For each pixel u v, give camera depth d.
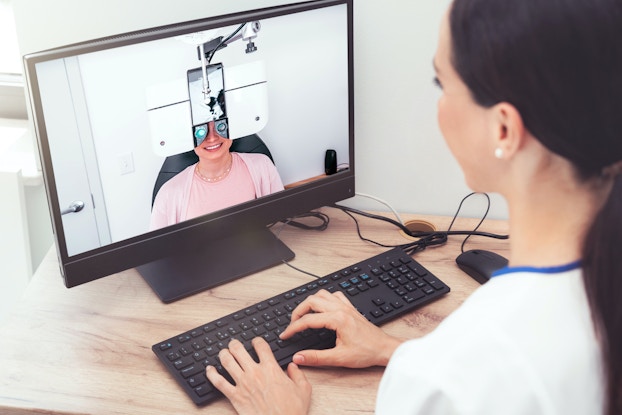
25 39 1.38
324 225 1.49
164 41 1.15
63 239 1.18
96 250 1.22
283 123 1.33
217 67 1.22
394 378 0.66
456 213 1.52
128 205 1.22
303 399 1.04
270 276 1.34
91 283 1.31
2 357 1.15
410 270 1.33
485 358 0.61
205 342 1.15
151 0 1.37
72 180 1.16
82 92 1.12
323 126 1.37
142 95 1.17
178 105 1.20
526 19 0.55
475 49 0.59
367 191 1.57
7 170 1.57
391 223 1.51
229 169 1.30
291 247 1.43
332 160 1.41
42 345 1.17
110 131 1.16
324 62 1.32
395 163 1.53
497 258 1.33
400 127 1.50
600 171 0.60
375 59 1.44
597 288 0.60
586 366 0.60
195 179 1.27
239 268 1.35
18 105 1.74
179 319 1.23
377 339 1.12
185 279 1.31
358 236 1.47
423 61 1.43
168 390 1.09
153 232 1.26
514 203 0.65
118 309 1.25
